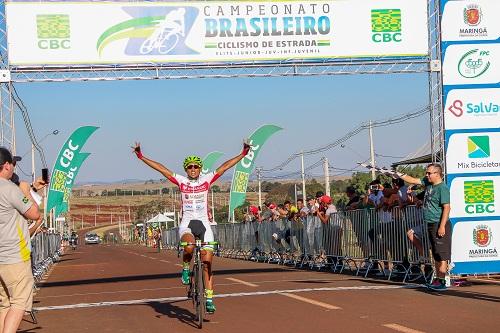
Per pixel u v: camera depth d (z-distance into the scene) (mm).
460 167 11617
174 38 12961
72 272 19484
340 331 7191
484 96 11750
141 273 17484
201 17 13000
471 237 11508
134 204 166625
